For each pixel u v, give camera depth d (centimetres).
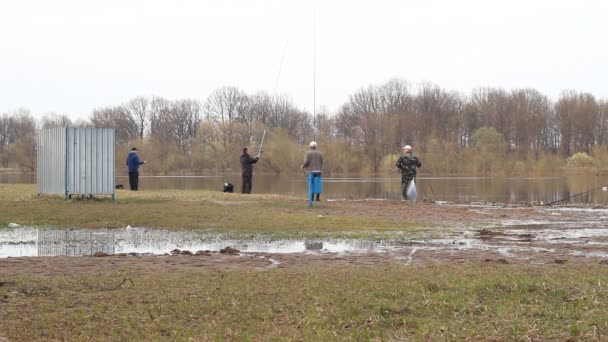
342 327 584
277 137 6344
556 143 8125
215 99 9144
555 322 573
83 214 1622
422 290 718
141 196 2191
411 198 2308
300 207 1931
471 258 1035
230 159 6862
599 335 529
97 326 594
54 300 699
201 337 556
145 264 962
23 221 1491
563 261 987
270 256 1052
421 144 6619
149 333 571
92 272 886
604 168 6066
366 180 4947
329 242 1234
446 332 552
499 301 660
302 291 730
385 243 1228
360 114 8538
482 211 1947
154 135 8931
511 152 6800
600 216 1820
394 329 574
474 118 8156
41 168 2153
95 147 2041
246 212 1731
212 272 878
